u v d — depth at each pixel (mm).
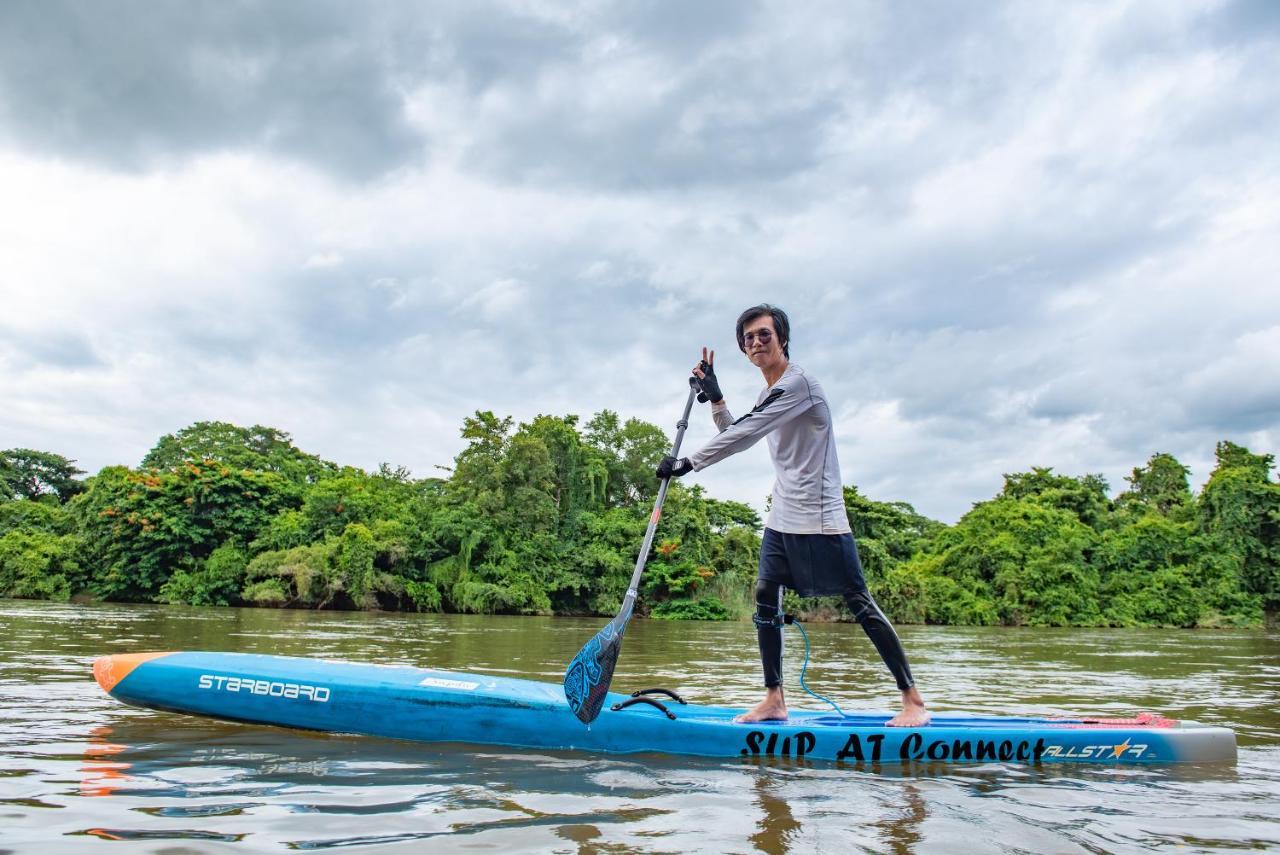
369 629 12266
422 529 26844
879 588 24328
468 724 2807
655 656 8234
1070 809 2107
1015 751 2814
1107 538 28609
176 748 2602
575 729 2777
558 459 30188
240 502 27938
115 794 2012
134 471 28844
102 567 26859
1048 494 33906
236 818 1824
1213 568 26188
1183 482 38406
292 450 41844
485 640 10078
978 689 5512
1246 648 12242
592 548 28016
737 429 2953
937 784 2375
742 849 1680
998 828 1891
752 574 28578
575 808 1973
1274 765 2801
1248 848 1786
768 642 3098
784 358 3230
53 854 1540
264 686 2928
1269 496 26984
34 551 26328
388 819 1838
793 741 2777
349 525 25531
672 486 29812
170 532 26469
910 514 41438
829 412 3098
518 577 26469
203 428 40844
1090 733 2826
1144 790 2363
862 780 2408
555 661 6816
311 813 1878
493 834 1734
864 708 4273
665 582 28016
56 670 4906
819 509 3033
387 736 2842
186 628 10258
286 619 15016
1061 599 24375
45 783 2105
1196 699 4980
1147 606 25000
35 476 43156
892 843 1752
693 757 2707
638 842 1706
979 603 24281
